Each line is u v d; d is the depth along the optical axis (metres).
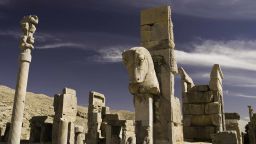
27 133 29.84
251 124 22.27
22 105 13.59
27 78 14.00
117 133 21.08
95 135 22.19
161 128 10.17
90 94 24.20
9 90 43.50
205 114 15.77
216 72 16.20
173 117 10.23
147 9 11.48
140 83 10.00
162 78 10.57
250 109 26.20
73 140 21.08
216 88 15.97
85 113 36.88
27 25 14.15
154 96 10.44
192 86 17.73
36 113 35.66
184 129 15.93
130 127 21.12
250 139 22.02
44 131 23.08
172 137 9.96
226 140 10.67
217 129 15.23
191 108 16.17
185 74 16.89
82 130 22.44
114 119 22.27
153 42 11.01
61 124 20.31
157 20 11.15
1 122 29.70
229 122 21.28
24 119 32.22
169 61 10.61
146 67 10.11
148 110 10.03
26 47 14.03
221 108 16.73
